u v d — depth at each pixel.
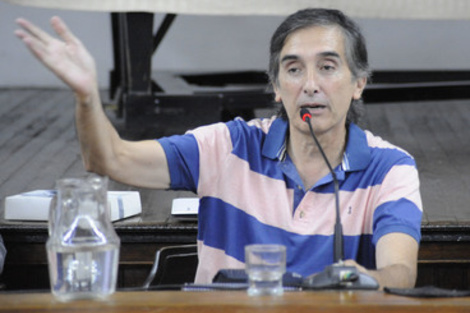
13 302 3.44
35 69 13.38
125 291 3.66
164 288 3.81
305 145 4.64
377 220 4.46
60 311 3.29
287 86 4.54
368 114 11.41
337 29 4.53
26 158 9.20
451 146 9.67
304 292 3.59
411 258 4.20
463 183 8.00
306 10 4.60
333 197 4.60
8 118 11.16
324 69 4.51
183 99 9.62
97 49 13.31
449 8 8.45
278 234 4.59
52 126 10.73
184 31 13.43
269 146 4.74
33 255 6.48
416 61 13.44
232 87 11.93
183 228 6.42
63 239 3.47
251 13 8.17
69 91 13.16
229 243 4.68
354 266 3.74
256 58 13.52
